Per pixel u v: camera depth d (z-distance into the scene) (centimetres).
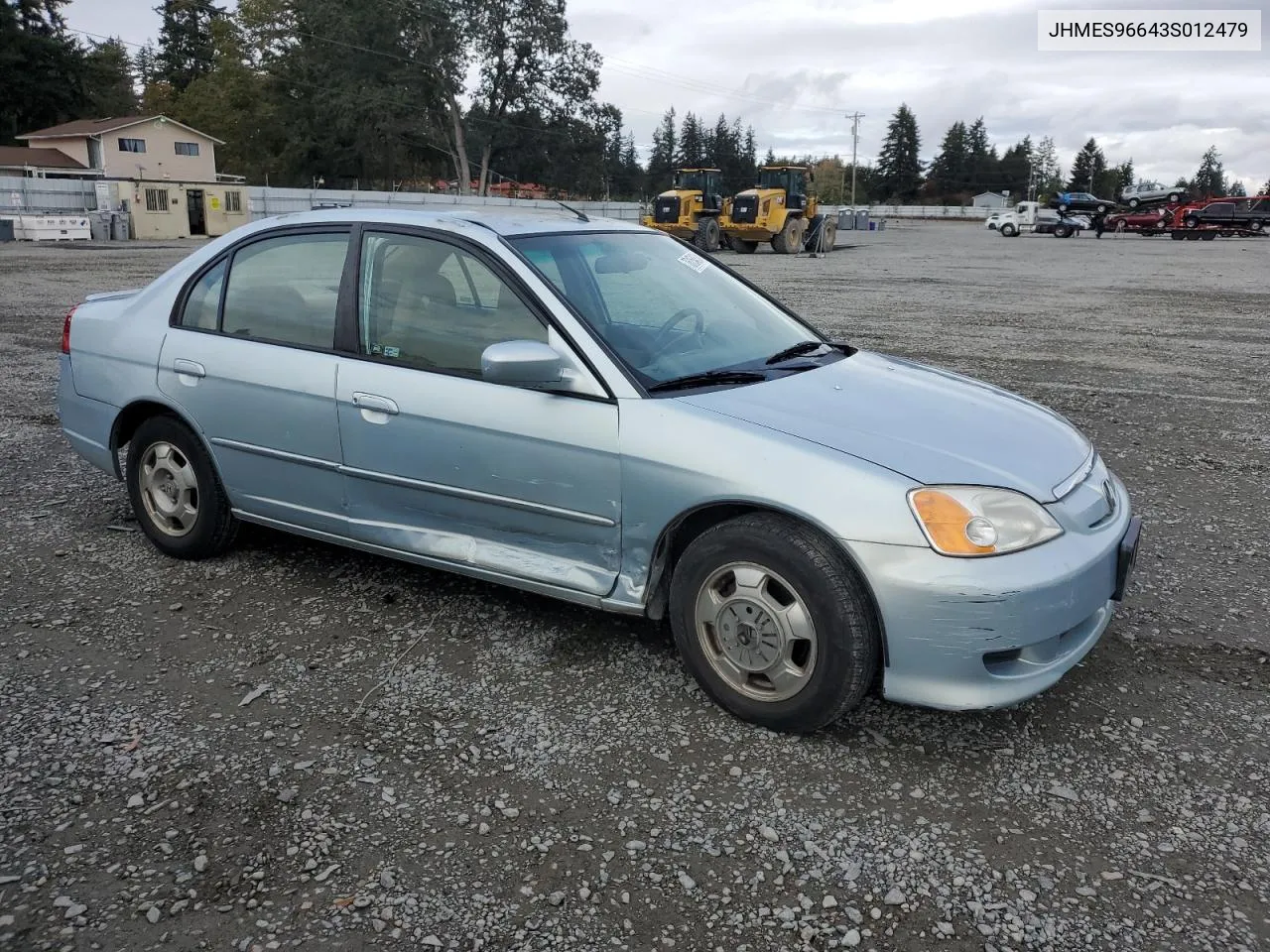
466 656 365
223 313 430
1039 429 349
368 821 269
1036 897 243
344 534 402
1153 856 258
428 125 6294
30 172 5169
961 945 227
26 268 2138
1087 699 338
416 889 244
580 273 377
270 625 390
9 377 902
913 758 303
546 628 389
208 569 446
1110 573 312
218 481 438
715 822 271
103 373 462
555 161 6700
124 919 232
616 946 226
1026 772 296
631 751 304
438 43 6159
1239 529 519
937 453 307
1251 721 325
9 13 6172
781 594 307
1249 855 259
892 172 13600
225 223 4219
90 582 430
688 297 408
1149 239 5134
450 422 357
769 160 13988
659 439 319
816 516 292
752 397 334
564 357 338
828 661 295
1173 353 1118
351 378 382
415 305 377
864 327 1325
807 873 251
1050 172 13800
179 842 260
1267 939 229
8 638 375
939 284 2109
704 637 323
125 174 5459
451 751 303
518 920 234
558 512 342
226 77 6725
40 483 574
